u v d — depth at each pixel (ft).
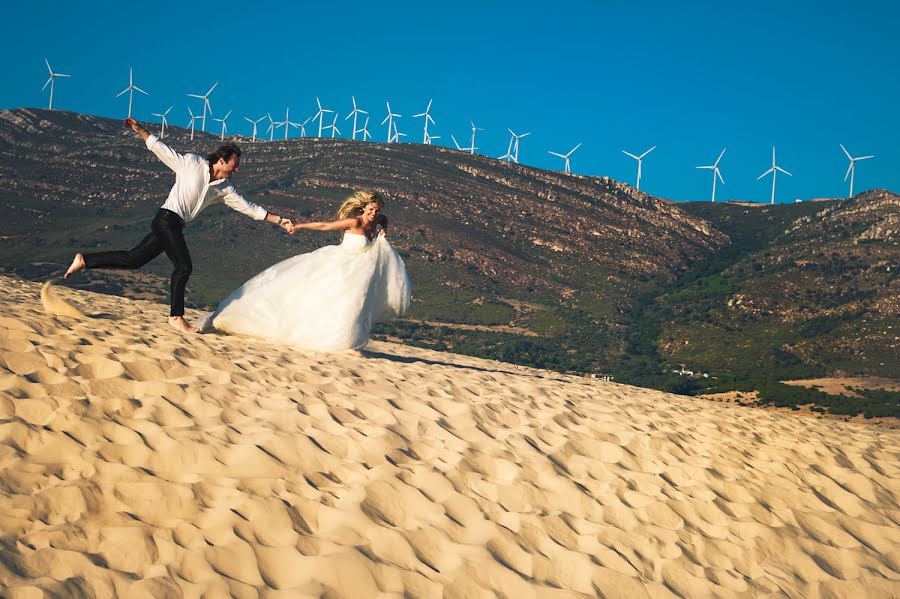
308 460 15.23
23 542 10.22
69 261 371.97
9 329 18.69
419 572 12.12
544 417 23.45
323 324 28.99
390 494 14.56
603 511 16.81
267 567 11.19
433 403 21.84
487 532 14.03
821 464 25.77
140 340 21.47
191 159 25.52
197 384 18.04
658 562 15.05
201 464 13.98
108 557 10.46
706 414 33.14
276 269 29.81
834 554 17.88
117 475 12.71
